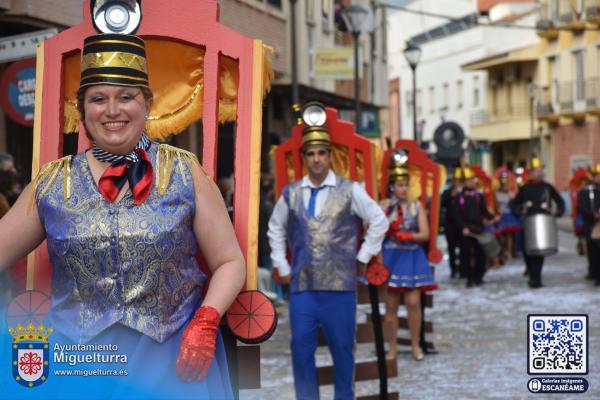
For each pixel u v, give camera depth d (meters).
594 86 53.09
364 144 8.65
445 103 75.06
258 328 4.62
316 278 7.75
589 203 19.66
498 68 64.31
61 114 4.94
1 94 10.20
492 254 19.62
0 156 8.78
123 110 4.01
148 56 4.98
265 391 5.44
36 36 9.55
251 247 4.79
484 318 14.66
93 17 4.45
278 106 29.86
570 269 23.25
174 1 4.93
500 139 62.81
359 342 8.61
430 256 12.52
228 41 4.90
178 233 4.01
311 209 7.86
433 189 12.55
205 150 4.89
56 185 4.03
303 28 28.80
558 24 55.66
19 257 4.10
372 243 7.91
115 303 3.95
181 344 3.96
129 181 3.99
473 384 9.51
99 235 3.94
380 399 8.34
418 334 11.23
